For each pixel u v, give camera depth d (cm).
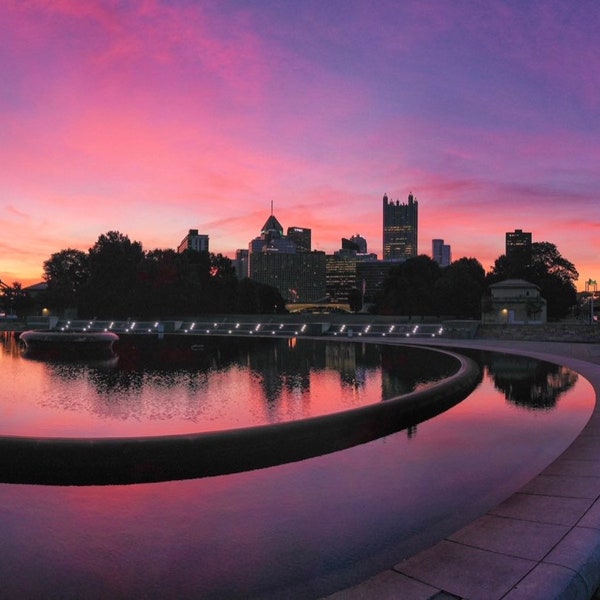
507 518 531
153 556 534
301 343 4025
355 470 861
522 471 856
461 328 4684
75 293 8100
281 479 810
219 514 656
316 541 572
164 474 839
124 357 2805
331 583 479
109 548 554
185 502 704
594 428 1041
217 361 2583
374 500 710
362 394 1631
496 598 375
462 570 420
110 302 7725
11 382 1852
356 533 595
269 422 1223
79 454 823
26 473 816
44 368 2256
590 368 2269
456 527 613
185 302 7950
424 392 1352
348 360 2680
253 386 1764
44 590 466
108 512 663
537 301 6850
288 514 655
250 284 10719
